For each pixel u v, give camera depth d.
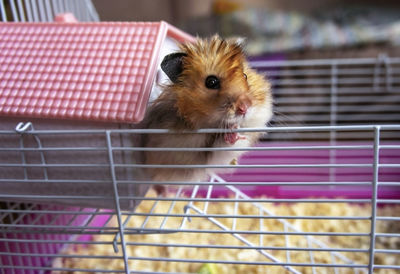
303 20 0.71
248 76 0.26
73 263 0.34
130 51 0.24
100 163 0.24
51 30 0.26
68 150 0.23
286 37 0.65
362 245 0.35
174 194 0.41
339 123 0.60
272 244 0.35
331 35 0.62
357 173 0.49
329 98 0.59
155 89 0.26
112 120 0.22
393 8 0.73
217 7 0.78
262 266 0.33
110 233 0.25
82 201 0.26
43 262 0.34
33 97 0.24
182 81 0.24
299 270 0.32
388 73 0.47
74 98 0.23
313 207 0.40
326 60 0.60
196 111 0.23
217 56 0.24
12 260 0.31
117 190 0.24
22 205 0.32
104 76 0.24
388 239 0.35
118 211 0.24
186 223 0.38
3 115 0.23
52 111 0.23
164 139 0.24
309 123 0.59
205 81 0.24
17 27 0.26
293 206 0.41
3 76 0.24
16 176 0.25
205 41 0.26
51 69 0.24
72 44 0.25
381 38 0.59
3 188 0.26
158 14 0.78
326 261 0.33
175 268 0.33
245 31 0.68
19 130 0.23
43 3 0.36
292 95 0.60
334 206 0.40
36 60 0.25
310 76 0.60
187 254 0.35
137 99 0.23
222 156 0.26
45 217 0.34
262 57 0.61
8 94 0.24
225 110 0.23
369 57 0.59
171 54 0.24
